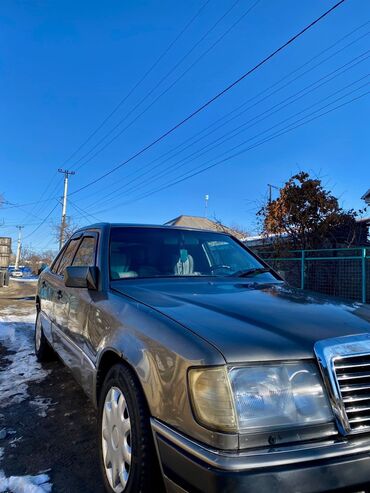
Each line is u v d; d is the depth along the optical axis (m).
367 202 14.91
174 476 1.80
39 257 88.00
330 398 1.82
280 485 1.59
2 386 4.61
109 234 3.57
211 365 1.78
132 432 2.12
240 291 2.84
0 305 13.11
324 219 13.91
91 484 2.67
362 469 1.70
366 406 1.85
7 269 26.09
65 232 44.97
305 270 11.90
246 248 4.19
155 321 2.22
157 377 2.01
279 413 1.75
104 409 2.56
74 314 3.59
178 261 3.53
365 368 1.91
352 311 2.46
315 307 2.46
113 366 2.51
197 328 2.03
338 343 1.92
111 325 2.63
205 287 2.97
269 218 14.72
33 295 19.20
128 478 2.13
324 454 1.69
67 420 3.70
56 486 2.64
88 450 3.14
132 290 2.88
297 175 14.16
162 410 1.95
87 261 3.68
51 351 5.43
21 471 2.82
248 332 1.98
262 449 1.67
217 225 19.50
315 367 1.87
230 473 1.59
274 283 3.41
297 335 1.99
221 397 1.73
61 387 4.57
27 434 3.41
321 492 1.63
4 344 6.75
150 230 3.78
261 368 1.80
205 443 1.71
